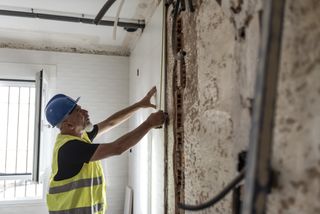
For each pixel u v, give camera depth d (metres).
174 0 1.67
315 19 0.59
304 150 0.61
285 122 0.67
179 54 1.51
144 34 2.82
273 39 0.60
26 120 3.81
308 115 0.60
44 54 3.66
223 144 1.04
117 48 3.82
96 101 3.74
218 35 1.10
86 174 1.88
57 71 3.67
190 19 1.42
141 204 2.71
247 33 0.88
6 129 3.76
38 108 3.07
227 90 1.02
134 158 3.18
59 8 2.62
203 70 1.25
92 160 1.75
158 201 2.03
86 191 1.86
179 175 1.56
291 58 0.66
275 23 0.60
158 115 1.81
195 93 1.34
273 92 0.60
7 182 3.72
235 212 0.90
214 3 1.14
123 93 3.82
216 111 1.11
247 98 0.88
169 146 1.76
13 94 3.78
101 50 3.80
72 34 3.35
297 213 0.63
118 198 3.68
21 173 3.76
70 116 2.00
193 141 1.36
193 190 1.33
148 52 2.58
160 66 2.06
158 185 2.04
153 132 2.22
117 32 3.24
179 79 1.57
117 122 2.30
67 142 1.81
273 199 0.70
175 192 1.58
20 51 3.59
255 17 0.83
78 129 2.03
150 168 2.31
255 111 0.61
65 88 3.68
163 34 1.92
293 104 0.65
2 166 3.73
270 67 0.60
